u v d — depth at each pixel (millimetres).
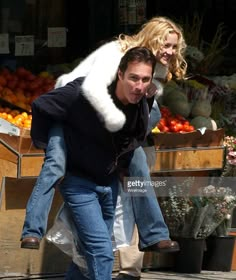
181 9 19109
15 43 17562
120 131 10297
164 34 11148
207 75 17859
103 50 10688
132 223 11469
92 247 10227
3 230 13461
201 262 15109
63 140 10281
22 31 17609
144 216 10883
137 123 10406
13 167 13172
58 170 10133
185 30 18031
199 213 14672
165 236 10875
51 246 13938
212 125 15797
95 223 10273
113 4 18109
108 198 10672
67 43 17938
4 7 17453
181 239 14867
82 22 18031
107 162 10398
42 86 15562
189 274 14922
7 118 14016
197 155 14562
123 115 10109
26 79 15641
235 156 14758
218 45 18578
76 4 17969
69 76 10867
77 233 10500
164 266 15078
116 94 10227
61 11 17797
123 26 17969
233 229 15609
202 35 19156
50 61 17766
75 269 11047
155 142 14117
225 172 14922
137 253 13398
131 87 10000
